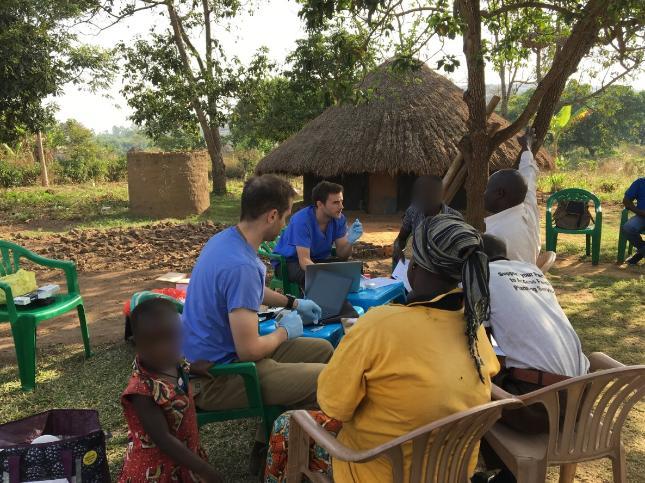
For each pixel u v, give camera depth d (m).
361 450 2.18
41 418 2.87
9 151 28.70
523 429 2.67
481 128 6.15
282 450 2.73
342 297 4.06
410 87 14.52
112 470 3.39
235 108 20.72
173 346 2.41
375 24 6.43
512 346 2.76
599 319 6.22
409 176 15.41
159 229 11.98
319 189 5.13
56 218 14.75
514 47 7.01
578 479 3.34
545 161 15.84
